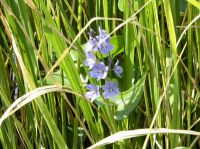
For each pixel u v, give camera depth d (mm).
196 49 1153
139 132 955
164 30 1152
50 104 1169
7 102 1096
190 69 1107
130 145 1130
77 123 1161
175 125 1058
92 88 1039
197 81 1157
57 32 1010
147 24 1078
